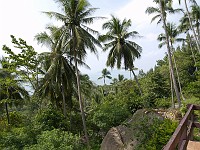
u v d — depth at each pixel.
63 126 23.36
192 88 21.16
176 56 49.59
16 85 29.39
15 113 34.72
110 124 21.30
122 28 30.23
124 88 41.56
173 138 3.08
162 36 35.78
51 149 13.95
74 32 21.91
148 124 13.05
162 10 24.91
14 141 18.14
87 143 20.73
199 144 5.27
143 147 11.62
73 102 32.78
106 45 30.73
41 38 25.72
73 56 24.31
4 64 27.23
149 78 36.56
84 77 30.27
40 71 27.66
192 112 5.76
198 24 38.62
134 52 30.41
